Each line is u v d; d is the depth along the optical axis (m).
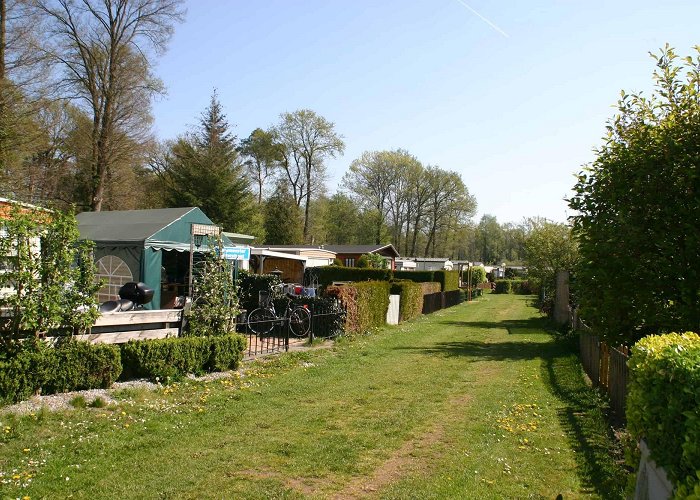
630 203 7.03
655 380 3.75
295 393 8.70
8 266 7.49
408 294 22.94
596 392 9.29
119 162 30.09
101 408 7.15
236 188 39.28
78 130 30.55
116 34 28.59
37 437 5.87
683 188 6.71
